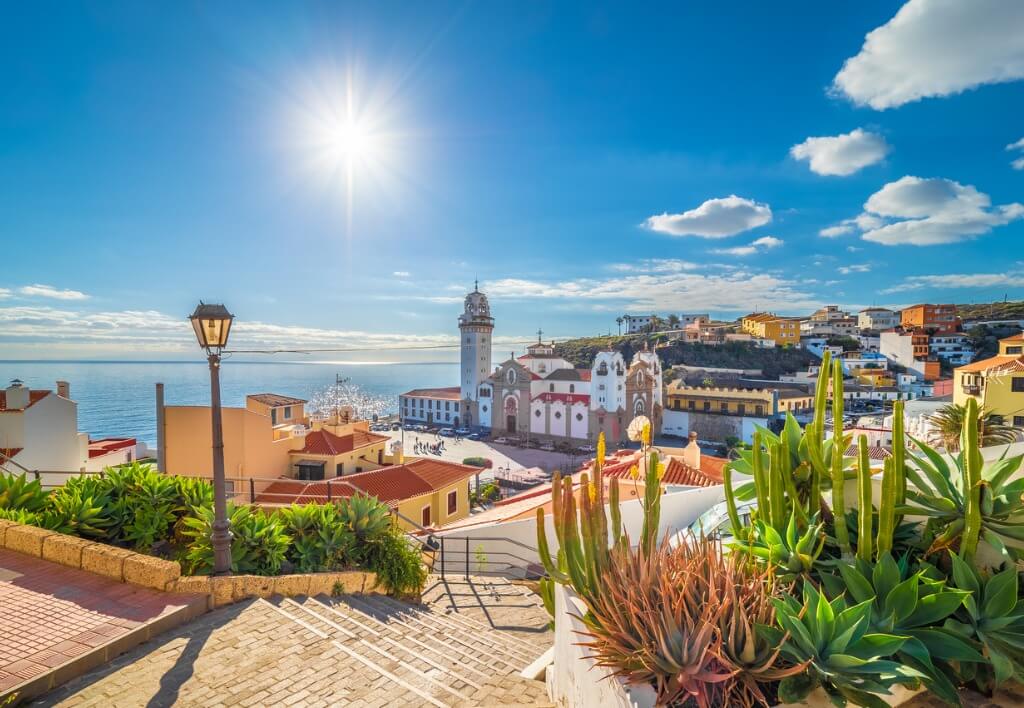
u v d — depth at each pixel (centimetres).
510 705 496
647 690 319
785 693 315
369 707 491
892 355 9569
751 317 13000
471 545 1364
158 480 905
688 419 7488
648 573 392
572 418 7431
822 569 429
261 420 2244
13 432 1798
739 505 744
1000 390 3123
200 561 784
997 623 362
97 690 491
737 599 347
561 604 483
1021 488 400
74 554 717
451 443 7975
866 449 405
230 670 539
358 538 943
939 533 430
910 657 348
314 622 670
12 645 531
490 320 9381
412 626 777
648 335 14925
